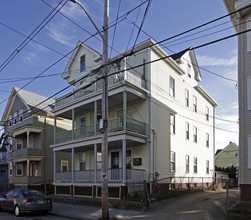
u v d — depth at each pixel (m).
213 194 20.38
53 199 20.47
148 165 18.62
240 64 14.70
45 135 29.81
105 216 11.90
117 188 16.94
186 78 25.66
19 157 29.28
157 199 16.58
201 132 27.88
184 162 23.45
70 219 13.12
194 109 26.91
